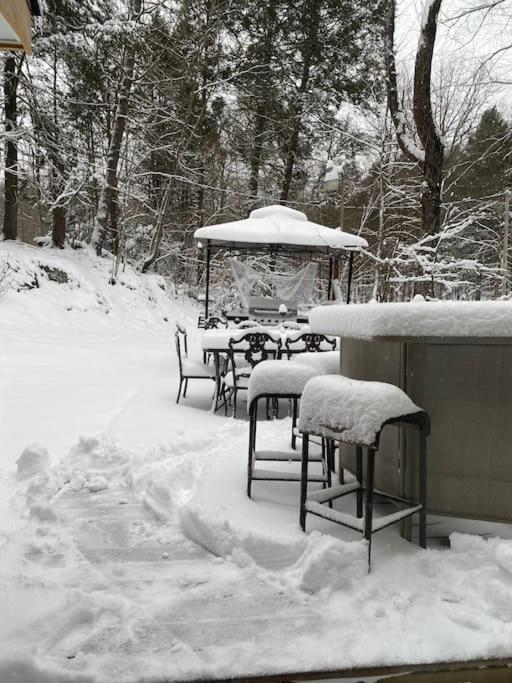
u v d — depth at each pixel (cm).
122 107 1291
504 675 142
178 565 190
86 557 194
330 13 1449
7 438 331
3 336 780
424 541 193
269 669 139
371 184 1214
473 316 180
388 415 171
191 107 1381
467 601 164
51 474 271
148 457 304
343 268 1336
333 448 274
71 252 1288
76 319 1034
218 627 155
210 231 734
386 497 207
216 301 1520
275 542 191
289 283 987
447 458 193
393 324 183
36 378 526
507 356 186
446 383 192
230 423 395
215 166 1623
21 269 1055
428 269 717
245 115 1575
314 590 173
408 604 163
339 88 1470
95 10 1198
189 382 566
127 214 1507
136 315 1199
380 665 141
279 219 790
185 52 1371
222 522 204
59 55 1150
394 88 849
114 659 141
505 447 188
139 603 166
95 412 408
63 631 151
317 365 298
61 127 1205
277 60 1488
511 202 920
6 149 1141
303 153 1588
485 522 215
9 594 166
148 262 1480
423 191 812
